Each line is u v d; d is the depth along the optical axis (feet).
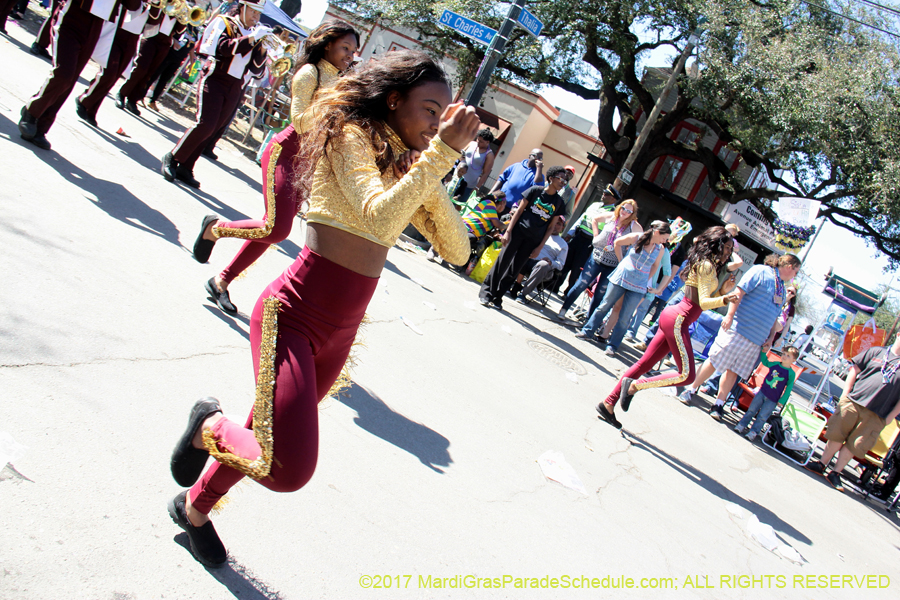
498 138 104.68
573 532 11.42
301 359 6.13
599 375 24.04
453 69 78.74
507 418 15.30
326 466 9.86
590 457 15.28
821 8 55.26
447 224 6.86
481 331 22.39
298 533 8.16
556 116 110.73
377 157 6.30
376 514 9.27
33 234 12.32
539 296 36.86
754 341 25.07
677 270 34.22
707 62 56.44
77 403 8.45
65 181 16.05
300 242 22.30
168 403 9.41
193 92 46.34
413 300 21.97
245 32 20.10
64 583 5.91
